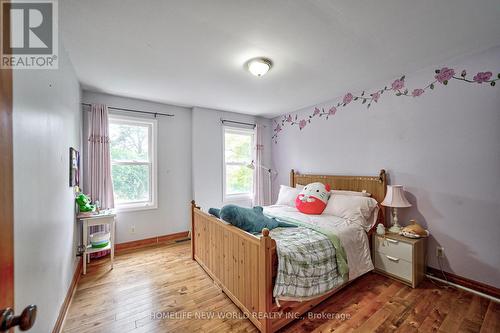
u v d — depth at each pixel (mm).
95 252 2715
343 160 3180
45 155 1308
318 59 2125
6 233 524
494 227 1941
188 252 3041
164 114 3494
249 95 3141
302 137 3859
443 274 2225
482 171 1998
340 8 1449
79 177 2639
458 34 1743
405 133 2508
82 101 2861
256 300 1598
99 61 2125
